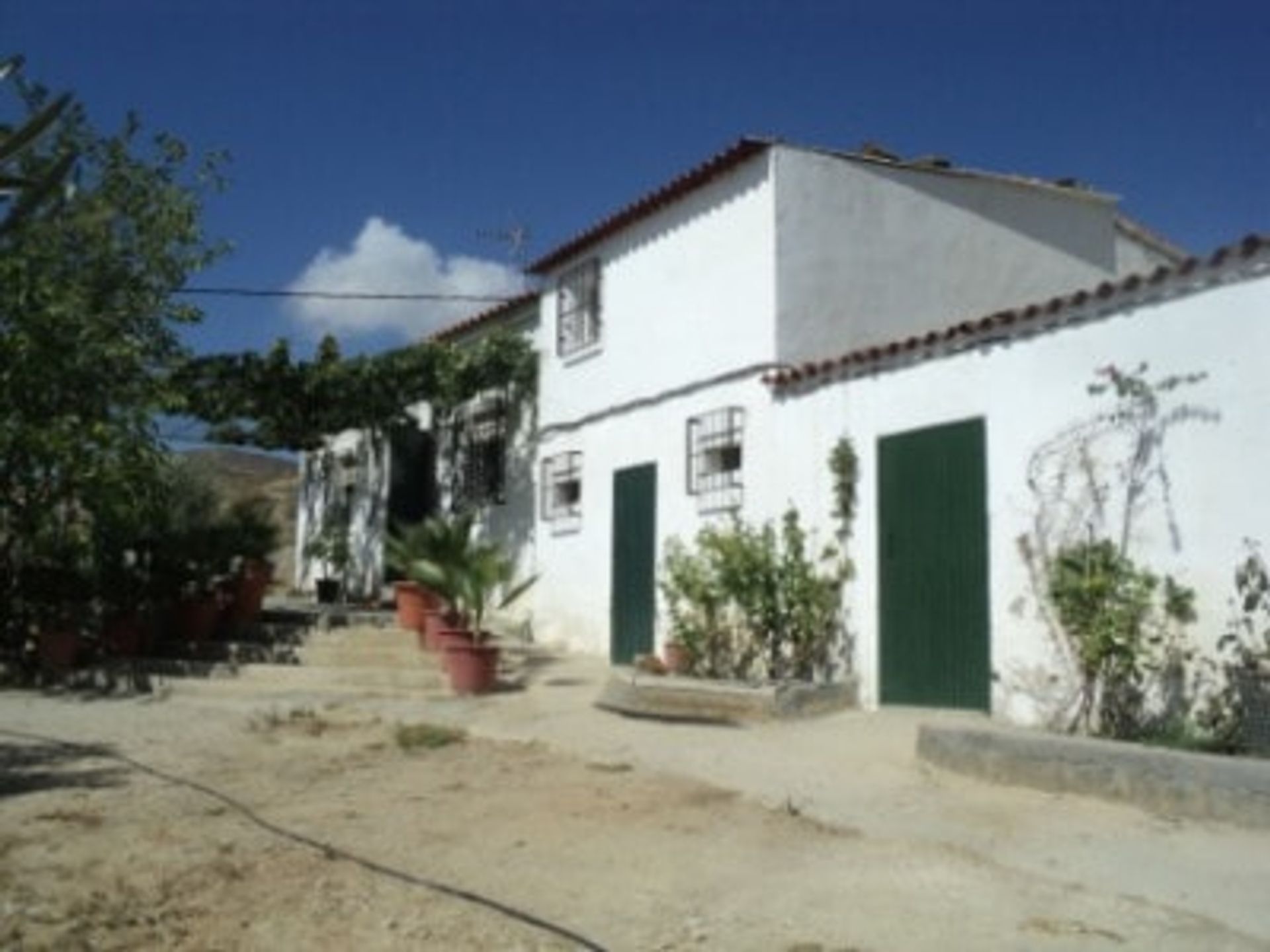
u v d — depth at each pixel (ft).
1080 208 51.44
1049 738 26.86
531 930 18.49
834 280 44.57
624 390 51.72
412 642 49.55
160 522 51.34
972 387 35.19
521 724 36.65
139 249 53.52
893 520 37.52
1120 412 30.81
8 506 45.98
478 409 63.46
